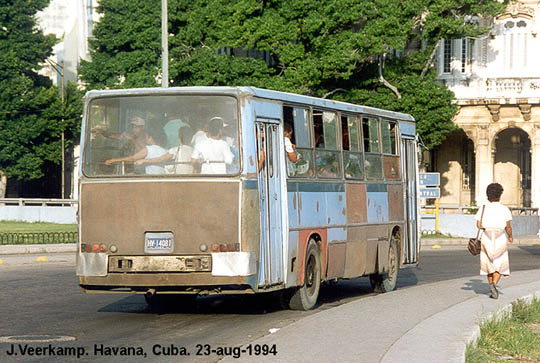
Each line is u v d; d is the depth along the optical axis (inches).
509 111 2212.1
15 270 1062.4
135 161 623.2
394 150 906.1
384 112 876.6
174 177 615.2
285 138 677.9
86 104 637.3
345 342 494.6
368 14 1854.1
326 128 751.1
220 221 608.1
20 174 2566.4
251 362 439.8
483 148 2226.9
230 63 1964.8
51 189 2770.7
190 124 621.6
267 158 642.8
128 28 2092.8
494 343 552.4
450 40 2231.8
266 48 1902.1
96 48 2201.0
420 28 2074.3
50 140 2615.7
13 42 2541.8
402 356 443.2
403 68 2038.6
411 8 1856.5
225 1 1972.2
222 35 1939.0
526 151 2353.6
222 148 615.5
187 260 608.7
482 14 1966.0
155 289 622.5
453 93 2004.2
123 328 593.9
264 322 629.0
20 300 751.1
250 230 609.9
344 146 783.7
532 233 2097.7
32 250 1346.0
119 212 620.1
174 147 620.4
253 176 616.7
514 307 671.8
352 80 2001.7
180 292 620.1
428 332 525.0
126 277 616.7
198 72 1980.8
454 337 506.6
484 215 702.5
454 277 1037.2
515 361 499.8
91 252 624.4
